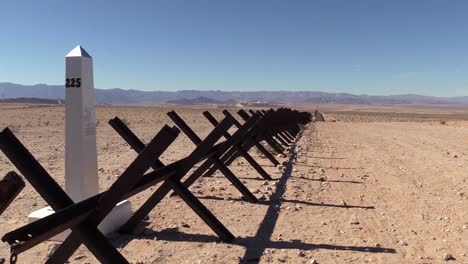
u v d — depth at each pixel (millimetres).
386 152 20734
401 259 6371
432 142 26891
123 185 4594
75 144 6930
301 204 9633
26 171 4254
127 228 7184
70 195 6961
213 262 6055
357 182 12555
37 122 37875
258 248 6691
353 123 58125
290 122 27812
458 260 6379
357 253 6590
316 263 6109
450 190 11539
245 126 9695
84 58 6938
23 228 3619
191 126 39406
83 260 5992
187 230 7480
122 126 7082
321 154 19406
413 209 9414
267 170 14211
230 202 9617
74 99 6898
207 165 9562
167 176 6641
